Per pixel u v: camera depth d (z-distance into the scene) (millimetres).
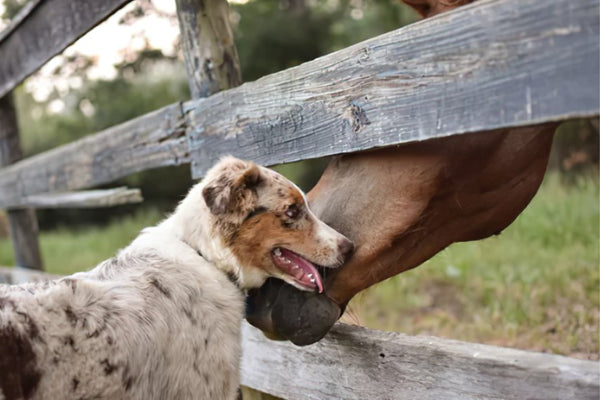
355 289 2863
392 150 2719
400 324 5977
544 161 2781
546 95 1994
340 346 3123
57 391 2516
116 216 16844
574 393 2158
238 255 2881
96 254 11828
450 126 2285
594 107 1883
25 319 2529
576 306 5379
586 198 7656
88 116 15336
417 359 2727
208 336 2844
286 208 2791
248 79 14195
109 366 2602
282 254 2877
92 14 4559
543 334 5059
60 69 12078
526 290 5867
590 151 11234
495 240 7316
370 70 2580
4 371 2422
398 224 2693
